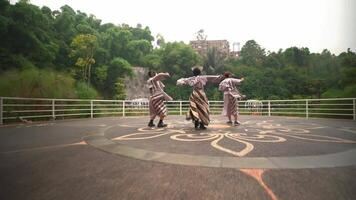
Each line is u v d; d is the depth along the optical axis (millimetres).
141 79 39594
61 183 2840
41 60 27781
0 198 2471
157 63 40688
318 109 13539
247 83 37500
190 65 39688
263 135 6133
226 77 8820
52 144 5062
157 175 3072
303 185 2732
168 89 37344
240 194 2521
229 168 3320
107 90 35812
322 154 4047
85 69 31656
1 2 26203
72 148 4648
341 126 8453
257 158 3783
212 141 5254
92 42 31344
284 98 34719
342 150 4367
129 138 5680
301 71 41688
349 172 3154
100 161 3711
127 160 3756
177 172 3176
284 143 5047
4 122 10070
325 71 40031
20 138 5859
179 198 2445
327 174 3078
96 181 2891
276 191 2582
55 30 35250
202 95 7125
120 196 2496
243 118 12578
